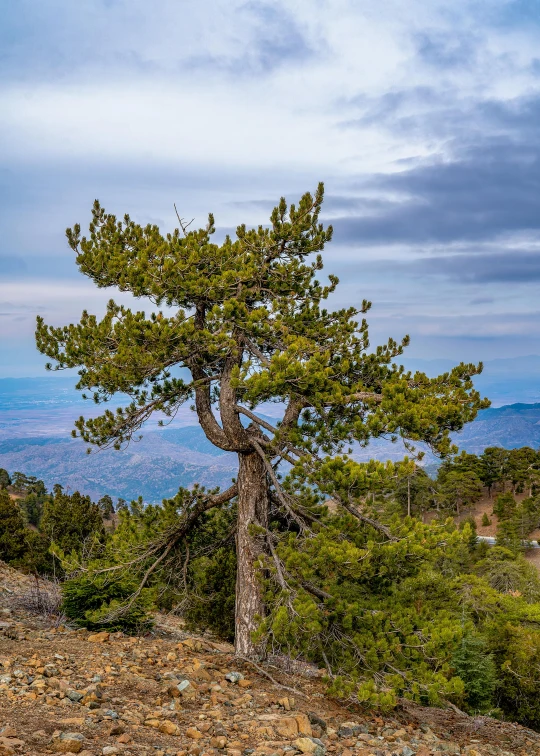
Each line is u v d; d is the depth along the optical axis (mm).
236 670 11469
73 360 12516
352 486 10438
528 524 87688
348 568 10492
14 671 9023
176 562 14109
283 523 13305
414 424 10688
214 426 12898
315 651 11180
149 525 13750
